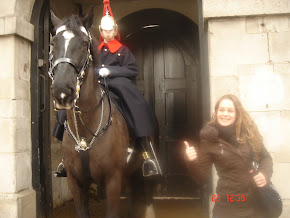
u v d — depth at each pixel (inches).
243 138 83.4
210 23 116.5
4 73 126.7
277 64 113.9
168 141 218.1
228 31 116.0
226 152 82.7
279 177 112.2
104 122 100.4
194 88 216.5
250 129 84.0
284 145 112.5
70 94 82.5
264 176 80.1
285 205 110.6
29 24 134.3
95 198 201.0
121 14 217.8
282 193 112.0
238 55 115.4
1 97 126.4
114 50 128.2
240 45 115.4
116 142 101.8
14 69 126.6
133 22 218.7
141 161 125.7
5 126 125.6
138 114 115.0
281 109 113.0
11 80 126.2
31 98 136.9
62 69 83.9
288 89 113.1
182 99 218.5
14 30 125.0
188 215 161.2
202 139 84.9
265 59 114.4
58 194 186.5
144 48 221.8
